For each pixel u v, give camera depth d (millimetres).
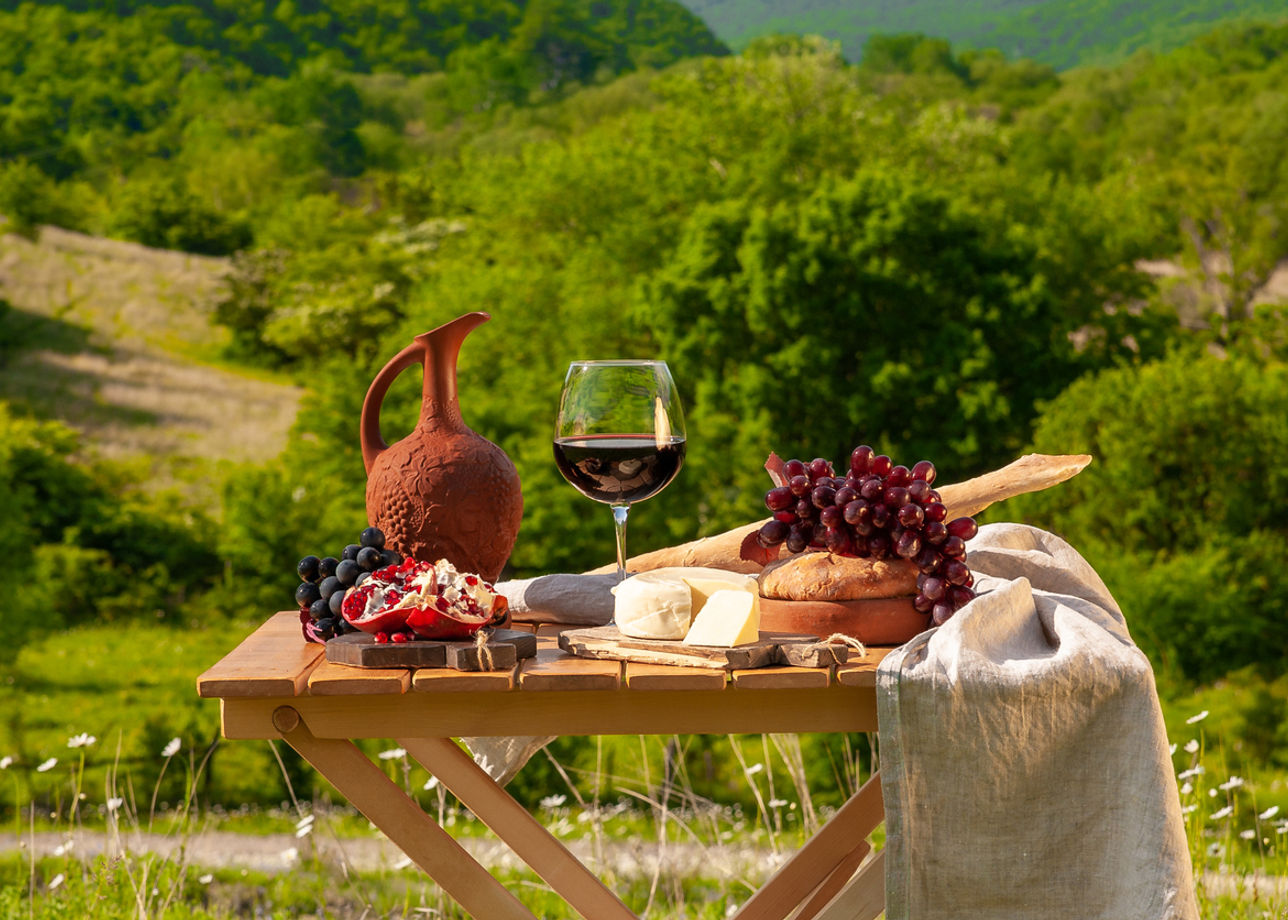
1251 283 16328
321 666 1153
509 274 13281
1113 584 9586
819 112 16453
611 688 1088
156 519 15383
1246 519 10070
